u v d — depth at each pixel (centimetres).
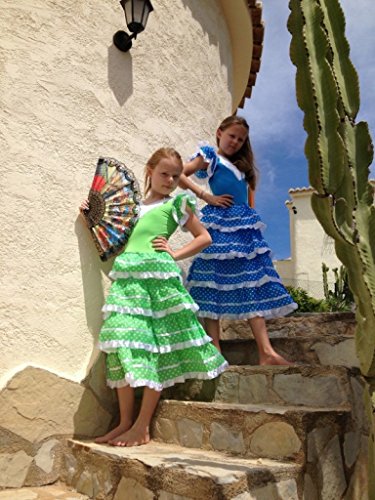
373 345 141
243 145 295
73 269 237
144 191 279
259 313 250
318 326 287
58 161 240
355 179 149
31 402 209
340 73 155
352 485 189
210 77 361
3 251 215
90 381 230
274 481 158
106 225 245
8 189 221
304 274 1216
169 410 217
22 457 204
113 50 275
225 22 400
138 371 208
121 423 219
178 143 312
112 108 270
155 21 307
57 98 245
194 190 273
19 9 238
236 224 267
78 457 206
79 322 235
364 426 202
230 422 193
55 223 234
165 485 160
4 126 224
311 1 153
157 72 303
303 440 170
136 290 223
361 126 155
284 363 236
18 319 215
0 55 228
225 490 143
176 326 227
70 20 256
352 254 149
